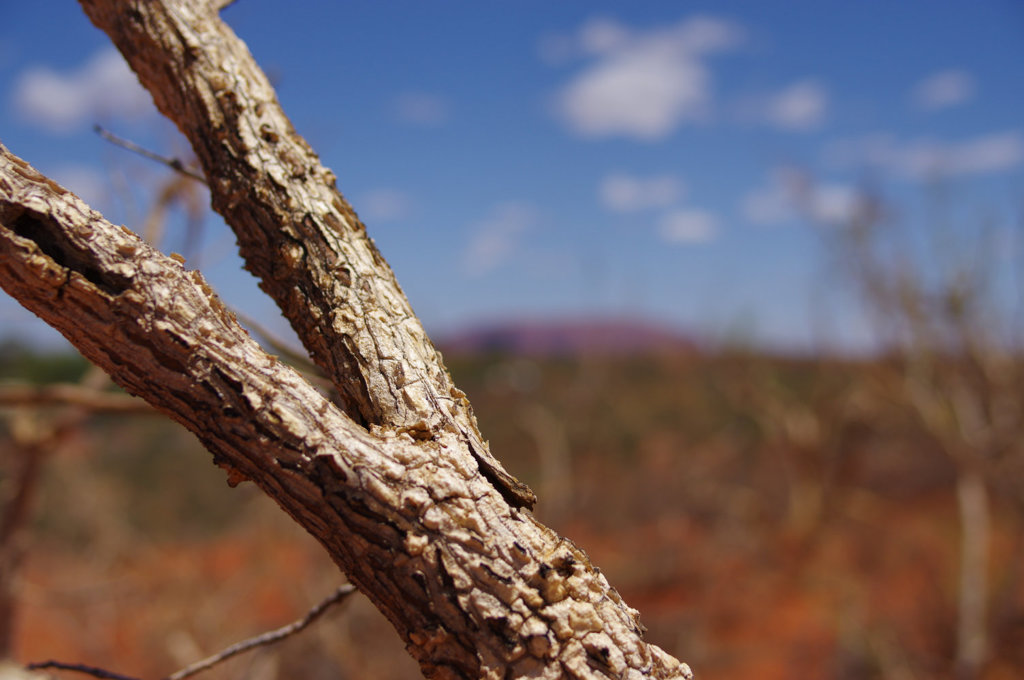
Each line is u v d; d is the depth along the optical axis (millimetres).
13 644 3451
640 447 11469
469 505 836
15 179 790
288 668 5074
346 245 1043
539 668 802
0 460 3520
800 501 8719
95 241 797
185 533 8953
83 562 6035
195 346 811
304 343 1031
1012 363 5746
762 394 8648
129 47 1181
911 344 6008
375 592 850
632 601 8531
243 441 824
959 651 5977
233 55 1168
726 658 7203
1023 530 6531
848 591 7297
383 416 927
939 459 9461
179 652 5059
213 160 1101
